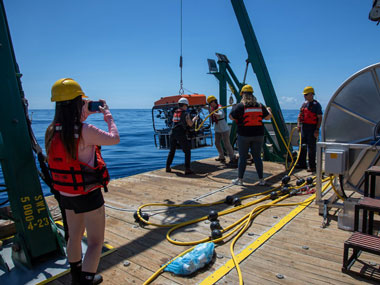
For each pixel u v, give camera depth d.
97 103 2.18
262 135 5.23
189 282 2.48
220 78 7.90
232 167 7.08
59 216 4.16
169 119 7.04
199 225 3.68
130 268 2.75
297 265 2.66
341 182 3.73
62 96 1.98
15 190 2.76
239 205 4.32
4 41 2.63
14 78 2.71
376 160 3.47
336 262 2.69
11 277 2.75
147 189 5.45
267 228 3.48
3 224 3.59
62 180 2.01
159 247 3.15
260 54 7.01
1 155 2.74
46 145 2.07
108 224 3.86
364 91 3.51
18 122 2.73
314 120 6.05
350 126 3.65
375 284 2.34
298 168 6.74
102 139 2.00
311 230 3.38
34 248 2.85
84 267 2.08
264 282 2.43
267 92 7.04
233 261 2.75
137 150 14.93
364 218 2.74
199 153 14.71
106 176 2.12
